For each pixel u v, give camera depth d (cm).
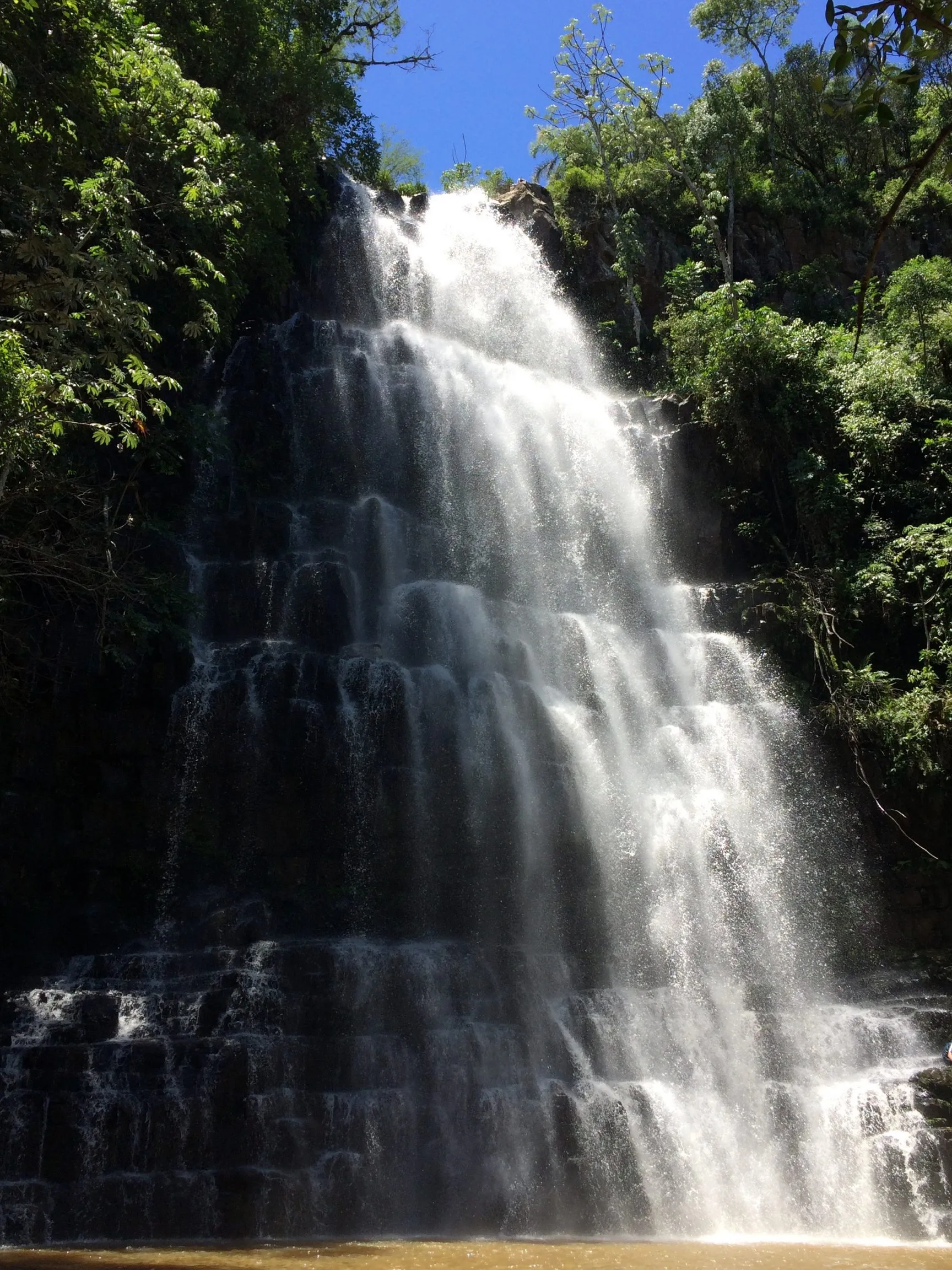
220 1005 1316
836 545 2381
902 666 2230
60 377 1226
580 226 3419
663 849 1838
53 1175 1143
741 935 1800
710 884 1830
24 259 1286
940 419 2539
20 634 1642
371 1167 1239
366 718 1766
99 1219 1133
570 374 3114
